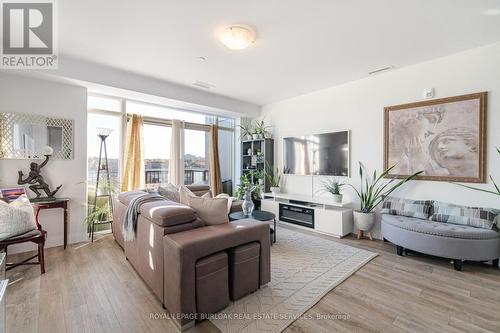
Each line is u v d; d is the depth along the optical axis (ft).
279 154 16.48
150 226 6.43
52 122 10.16
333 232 11.75
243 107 16.70
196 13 6.75
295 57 9.63
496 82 8.48
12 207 7.19
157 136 14.40
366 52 9.21
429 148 9.89
